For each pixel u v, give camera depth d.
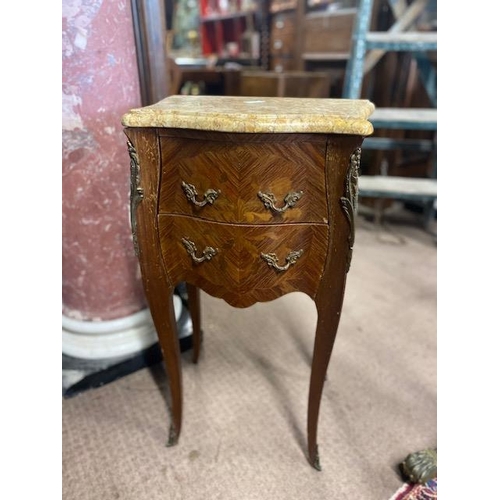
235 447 1.02
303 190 0.73
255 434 1.06
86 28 0.93
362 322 1.49
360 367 1.28
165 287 0.86
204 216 0.77
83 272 1.16
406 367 1.28
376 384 1.21
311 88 2.38
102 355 1.21
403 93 2.34
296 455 1.00
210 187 0.74
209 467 0.97
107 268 1.17
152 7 1.05
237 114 0.66
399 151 2.44
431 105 2.37
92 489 0.92
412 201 2.43
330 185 0.71
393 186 2.02
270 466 0.98
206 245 0.79
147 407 1.14
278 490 0.92
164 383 1.22
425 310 1.57
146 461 0.99
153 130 0.72
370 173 2.44
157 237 0.81
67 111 0.97
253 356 1.33
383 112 1.99
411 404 1.15
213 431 1.06
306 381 1.23
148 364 1.28
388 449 1.02
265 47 3.03
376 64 2.27
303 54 2.72
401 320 1.51
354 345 1.37
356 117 0.66
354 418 1.10
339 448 1.02
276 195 0.73
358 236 2.20
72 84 0.96
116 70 1.00
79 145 1.01
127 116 0.70
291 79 2.30
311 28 2.61
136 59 1.06
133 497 0.91
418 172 2.54
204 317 1.51
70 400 1.16
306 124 0.65
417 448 1.02
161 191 0.77
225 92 2.71
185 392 1.18
